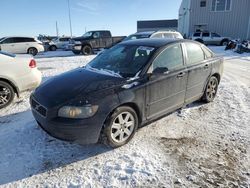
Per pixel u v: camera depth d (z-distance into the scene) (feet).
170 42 13.98
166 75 12.84
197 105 17.13
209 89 17.30
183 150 11.25
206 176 9.40
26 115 15.79
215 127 13.60
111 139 10.99
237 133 12.84
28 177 9.51
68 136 10.15
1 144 11.98
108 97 10.49
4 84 17.02
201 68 15.49
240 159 10.50
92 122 10.12
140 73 11.98
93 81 11.53
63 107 10.14
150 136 12.60
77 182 9.16
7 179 9.40
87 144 11.33
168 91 13.17
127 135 11.67
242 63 40.55
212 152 11.07
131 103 11.41
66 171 9.84
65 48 81.61
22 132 13.21
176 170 9.77
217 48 72.69
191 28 92.02
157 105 12.78
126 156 10.77
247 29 86.63
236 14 86.07
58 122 10.05
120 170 9.80
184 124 14.02
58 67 35.94
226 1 85.66
